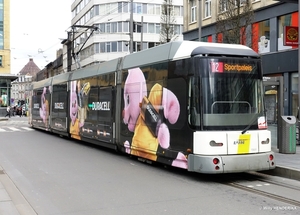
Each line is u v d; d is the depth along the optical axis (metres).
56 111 20.14
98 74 14.25
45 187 8.05
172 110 9.34
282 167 9.12
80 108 16.20
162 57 9.95
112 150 14.42
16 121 38.38
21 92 131.88
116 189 7.79
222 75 8.72
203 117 8.45
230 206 6.40
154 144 10.12
